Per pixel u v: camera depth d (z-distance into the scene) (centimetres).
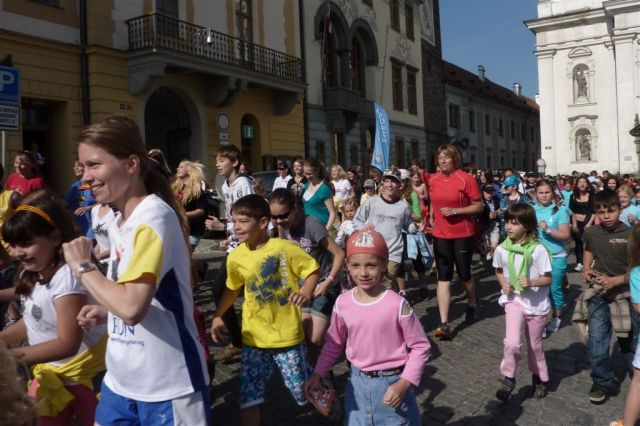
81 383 285
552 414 435
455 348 601
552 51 4322
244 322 362
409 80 3259
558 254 649
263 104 1998
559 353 588
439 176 660
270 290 357
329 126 2361
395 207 659
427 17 3547
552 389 487
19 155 723
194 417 231
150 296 212
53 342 265
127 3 1498
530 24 4350
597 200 447
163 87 1619
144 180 240
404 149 3116
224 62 1645
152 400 225
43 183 735
